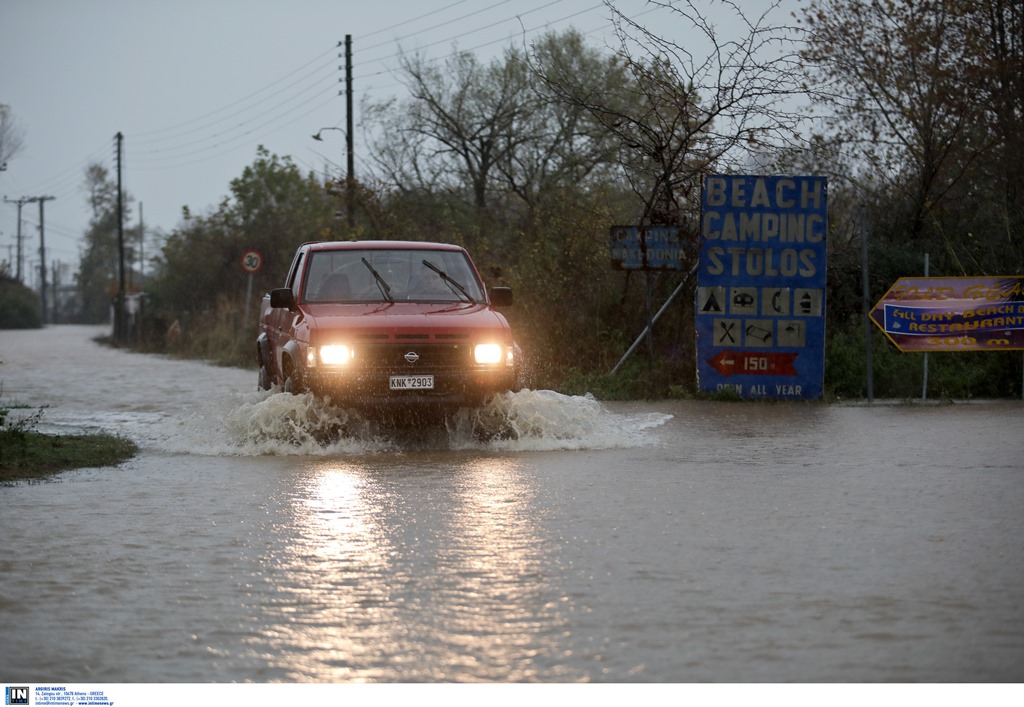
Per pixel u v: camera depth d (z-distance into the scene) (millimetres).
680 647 10250
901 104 44750
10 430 23734
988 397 33562
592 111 38125
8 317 190500
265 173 89000
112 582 12688
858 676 9586
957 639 10430
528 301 37938
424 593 12047
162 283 95688
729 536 14586
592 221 39719
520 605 11570
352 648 10344
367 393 23125
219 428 24344
